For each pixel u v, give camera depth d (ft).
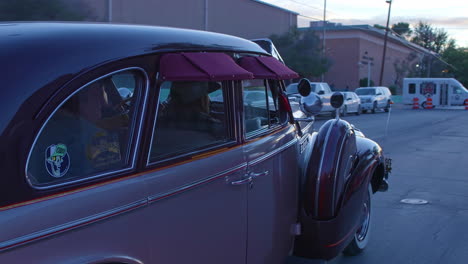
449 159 39.29
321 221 13.50
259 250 11.11
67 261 6.56
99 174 7.25
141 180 7.72
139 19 78.38
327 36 179.01
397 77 208.95
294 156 13.35
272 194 11.70
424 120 86.22
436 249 18.30
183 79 8.39
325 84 89.71
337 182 13.51
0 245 5.86
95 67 7.25
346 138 14.05
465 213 22.98
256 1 117.70
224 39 10.66
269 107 12.57
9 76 6.46
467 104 132.98
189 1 93.35
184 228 8.48
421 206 24.23
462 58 277.64
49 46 7.04
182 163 8.55
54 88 6.72
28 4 27.58
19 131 6.25
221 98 10.11
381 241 19.13
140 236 7.61
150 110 8.12
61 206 6.56
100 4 64.59
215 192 9.28
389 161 19.33
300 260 16.37
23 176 6.22
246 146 10.47
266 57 12.10
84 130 7.28
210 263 9.23
